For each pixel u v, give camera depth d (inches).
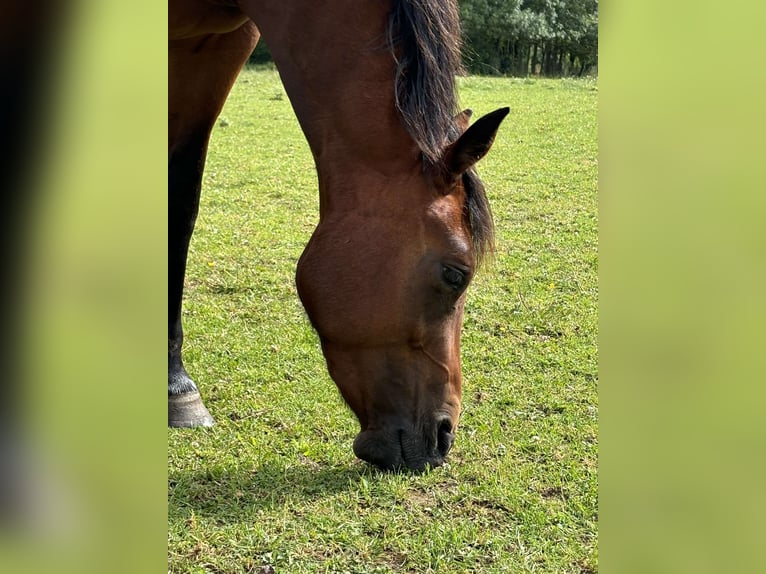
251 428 144.4
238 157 410.0
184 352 176.1
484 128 94.7
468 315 201.9
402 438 105.3
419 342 103.0
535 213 307.6
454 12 104.3
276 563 105.0
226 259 242.7
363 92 101.6
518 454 137.3
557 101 640.4
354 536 111.3
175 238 146.5
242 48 140.3
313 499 120.8
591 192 343.3
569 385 165.6
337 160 103.5
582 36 836.6
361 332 101.2
